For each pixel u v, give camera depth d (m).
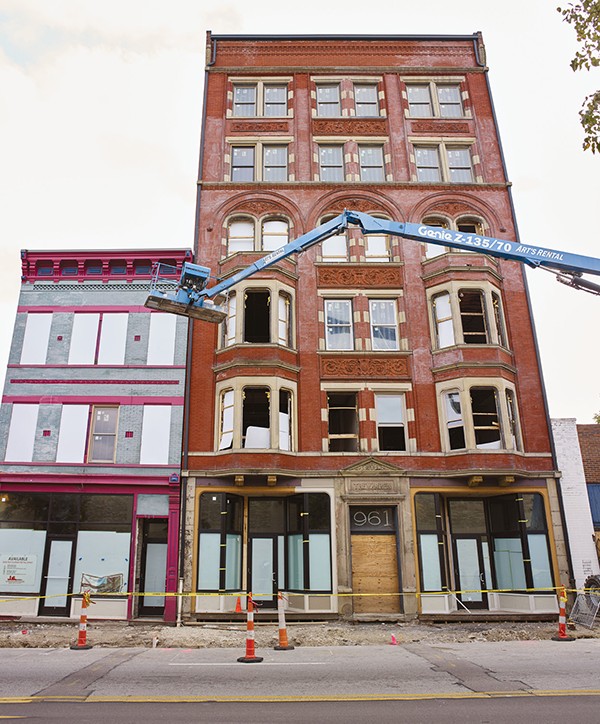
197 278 13.17
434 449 20.50
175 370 21.05
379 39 26.53
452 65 26.47
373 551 19.62
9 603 18.72
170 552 19.08
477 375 20.61
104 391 20.78
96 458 20.28
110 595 18.83
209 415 20.61
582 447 24.00
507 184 24.25
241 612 18.39
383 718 7.23
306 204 23.55
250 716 7.33
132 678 9.63
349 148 24.69
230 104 25.45
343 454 20.27
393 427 21.06
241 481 19.30
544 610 18.95
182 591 18.67
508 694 8.46
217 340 21.52
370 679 9.55
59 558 19.19
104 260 22.09
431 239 14.25
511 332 22.17
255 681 9.40
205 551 19.17
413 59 26.44
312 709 7.68
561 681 9.37
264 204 23.55
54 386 20.83
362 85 26.19
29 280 22.03
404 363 21.52
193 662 11.19
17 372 20.94
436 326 21.97
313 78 25.98
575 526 20.70
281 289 21.64
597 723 6.98
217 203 23.42
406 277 22.58
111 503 19.67
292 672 10.12
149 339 21.44
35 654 12.25
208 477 19.77
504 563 20.25
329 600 18.83
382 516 20.02
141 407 20.62
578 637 15.02
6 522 19.44
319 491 19.89
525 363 21.78
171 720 7.13
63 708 7.72
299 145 24.61
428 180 24.69
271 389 20.25
